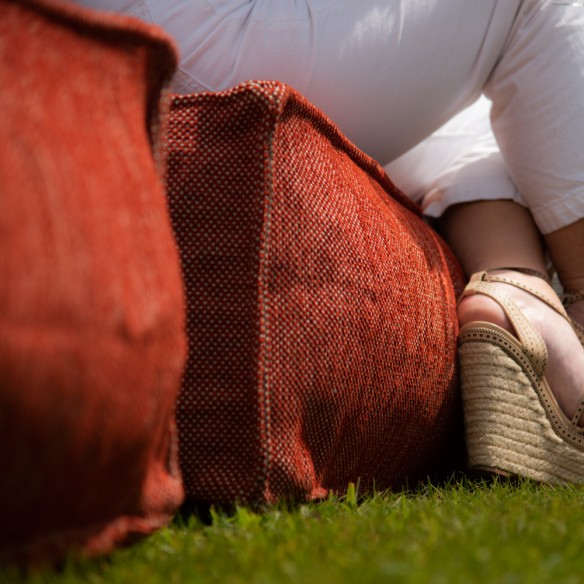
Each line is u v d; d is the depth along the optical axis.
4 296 0.71
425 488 1.40
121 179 0.85
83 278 0.76
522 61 1.58
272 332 1.14
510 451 1.47
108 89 0.88
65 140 0.80
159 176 0.98
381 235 1.34
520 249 1.67
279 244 1.16
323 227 1.21
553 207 1.62
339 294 1.21
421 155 1.85
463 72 1.57
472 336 1.50
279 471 1.13
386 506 1.13
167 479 0.96
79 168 0.80
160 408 0.85
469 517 1.00
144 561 0.86
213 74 1.39
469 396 1.51
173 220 1.15
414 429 1.42
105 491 0.82
